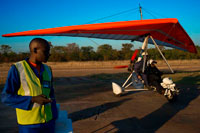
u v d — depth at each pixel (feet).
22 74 5.56
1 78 43.50
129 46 125.39
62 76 48.03
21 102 5.35
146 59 20.07
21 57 112.16
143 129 12.14
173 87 18.74
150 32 19.56
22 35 10.80
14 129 12.09
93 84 33.22
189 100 20.10
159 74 20.10
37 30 11.13
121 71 61.57
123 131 11.80
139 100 20.58
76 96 22.91
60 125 7.59
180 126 12.66
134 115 15.15
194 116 14.76
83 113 15.72
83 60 119.55
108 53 121.70
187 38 19.95
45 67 6.30
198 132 11.64
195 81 32.65
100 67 86.74
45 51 5.96
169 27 17.10
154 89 20.10
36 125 5.62
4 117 14.60
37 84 5.73
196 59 115.44
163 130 11.97
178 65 87.25
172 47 26.43
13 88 5.39
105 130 11.94
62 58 117.29
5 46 121.80
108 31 16.20
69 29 12.07
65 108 17.30
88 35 17.49
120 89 21.93
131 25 14.47
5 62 109.91
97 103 19.27
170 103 18.98
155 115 15.15
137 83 21.63
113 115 15.16
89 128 12.26
